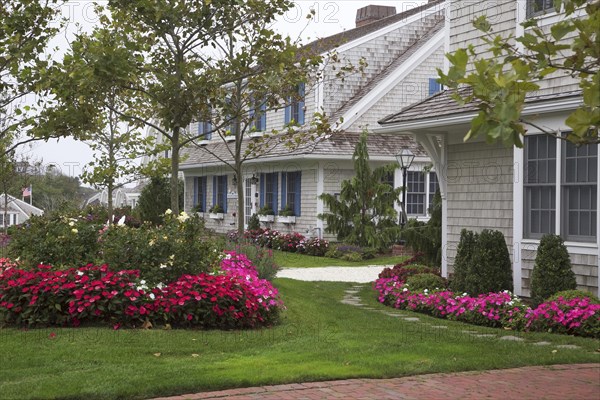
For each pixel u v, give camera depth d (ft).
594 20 16.76
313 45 77.87
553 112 36.24
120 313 28.71
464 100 16.49
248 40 42.11
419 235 50.26
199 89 38.52
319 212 80.28
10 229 35.70
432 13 90.02
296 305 37.45
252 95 45.50
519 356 24.61
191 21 38.52
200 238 33.96
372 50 85.87
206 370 21.72
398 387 20.51
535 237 38.47
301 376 21.11
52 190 130.31
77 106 38.55
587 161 35.27
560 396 19.62
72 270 30.09
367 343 26.86
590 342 27.81
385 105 82.38
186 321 29.60
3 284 29.40
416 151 81.30
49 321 28.73
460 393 19.88
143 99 45.39
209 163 96.99
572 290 32.48
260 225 90.94
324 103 81.92
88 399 18.81
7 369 21.79
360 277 57.21
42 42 38.78
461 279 38.52
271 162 87.35
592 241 35.19
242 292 30.78
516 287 39.19
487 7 42.96
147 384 19.81
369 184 73.20
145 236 32.07
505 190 42.09
